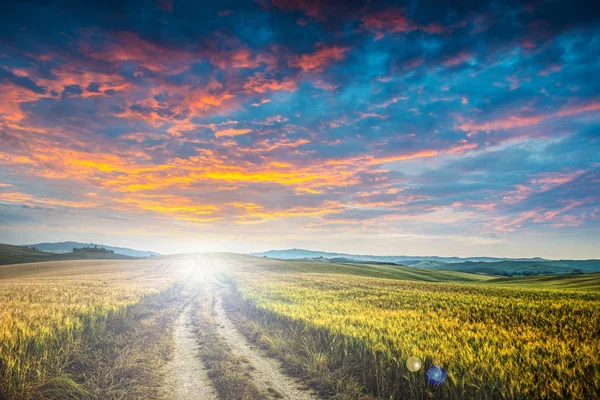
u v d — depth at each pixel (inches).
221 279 2094.0
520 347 416.5
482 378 295.0
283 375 374.3
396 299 1029.2
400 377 327.6
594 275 3240.7
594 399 266.8
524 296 1237.1
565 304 924.0
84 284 1427.2
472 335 475.2
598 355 374.9
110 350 430.6
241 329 619.8
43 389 301.7
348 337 443.5
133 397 301.0
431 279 3858.3
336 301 933.8
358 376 355.9
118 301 789.9
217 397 312.3
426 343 412.8
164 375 369.4
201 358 440.8
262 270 3272.6
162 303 932.6
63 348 395.2
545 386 285.6
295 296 1050.1
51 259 6058.1
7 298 885.8
